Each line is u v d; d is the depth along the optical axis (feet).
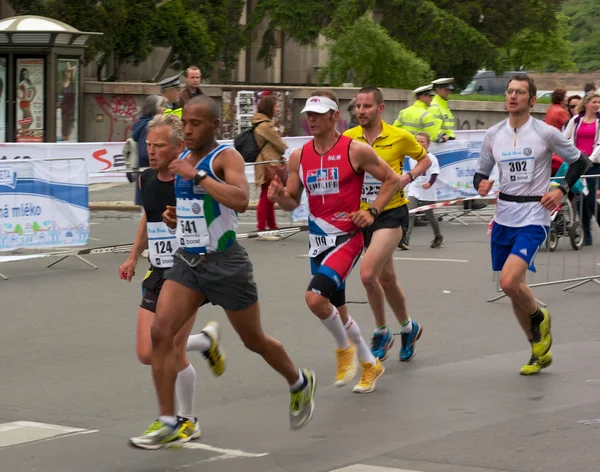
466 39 257.34
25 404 50.11
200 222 40.55
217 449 41.88
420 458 39.88
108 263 96.84
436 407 48.08
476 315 72.43
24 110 165.99
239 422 46.11
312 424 45.52
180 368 42.65
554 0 300.40
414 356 59.21
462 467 38.60
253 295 41.60
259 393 51.72
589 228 109.70
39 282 86.58
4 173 88.17
